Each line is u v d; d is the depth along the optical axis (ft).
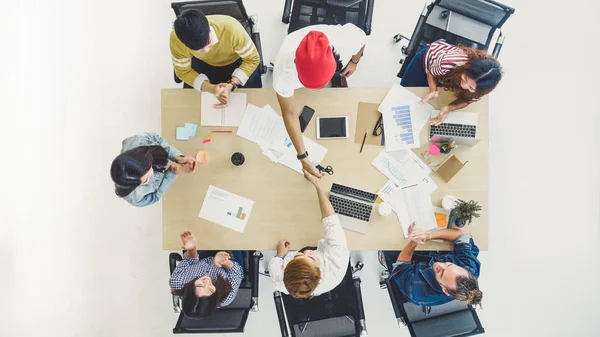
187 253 6.83
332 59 4.44
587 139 9.16
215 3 6.45
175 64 6.46
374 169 6.68
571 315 8.98
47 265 8.98
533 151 9.18
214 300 6.28
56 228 9.01
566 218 9.09
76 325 8.99
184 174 6.63
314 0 7.14
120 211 9.04
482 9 6.76
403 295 7.22
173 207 6.66
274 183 6.66
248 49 6.51
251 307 7.47
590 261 9.04
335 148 6.68
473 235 6.70
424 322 7.00
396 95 6.68
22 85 9.05
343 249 5.99
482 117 6.65
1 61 9.00
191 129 6.62
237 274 6.89
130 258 9.03
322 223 6.48
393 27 9.21
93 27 9.12
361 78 9.19
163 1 9.14
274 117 6.65
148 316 9.00
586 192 9.09
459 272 6.02
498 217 9.14
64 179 9.05
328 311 7.20
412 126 6.68
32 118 9.05
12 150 9.01
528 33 9.25
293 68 5.10
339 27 5.66
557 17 9.23
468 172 6.67
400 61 8.83
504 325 9.02
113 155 9.10
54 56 9.11
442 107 6.69
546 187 9.13
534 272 9.06
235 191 6.66
